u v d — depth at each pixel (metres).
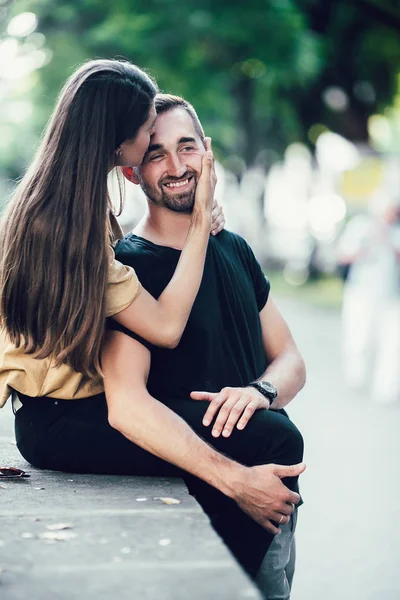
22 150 25.03
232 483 3.71
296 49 19.25
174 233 4.12
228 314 4.12
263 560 3.84
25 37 18.39
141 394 3.77
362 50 25.78
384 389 12.02
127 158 3.93
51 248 3.77
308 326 21.41
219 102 19.72
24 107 21.23
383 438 9.82
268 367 4.33
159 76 18.17
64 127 3.85
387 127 35.44
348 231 12.75
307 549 6.43
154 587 2.63
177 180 4.05
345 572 6.01
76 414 3.91
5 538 3.05
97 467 3.93
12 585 2.65
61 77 18.41
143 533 3.10
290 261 39.72
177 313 3.87
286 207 41.72
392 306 12.14
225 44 18.69
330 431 10.15
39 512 3.35
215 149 21.38
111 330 3.90
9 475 3.86
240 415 3.86
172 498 3.55
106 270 3.77
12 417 5.38
